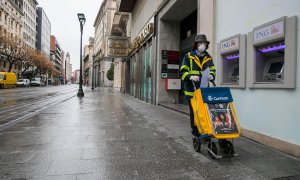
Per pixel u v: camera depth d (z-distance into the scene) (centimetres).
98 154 463
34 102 1588
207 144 488
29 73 8112
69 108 1223
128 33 2841
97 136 607
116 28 3556
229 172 377
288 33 472
